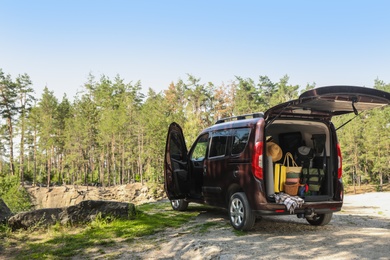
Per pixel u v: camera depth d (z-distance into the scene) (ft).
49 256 19.75
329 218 23.44
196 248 18.78
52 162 323.57
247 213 21.03
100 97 353.51
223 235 21.01
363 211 32.71
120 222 25.94
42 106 290.97
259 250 17.52
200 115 311.47
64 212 25.82
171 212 30.71
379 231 21.97
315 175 22.93
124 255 19.42
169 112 289.74
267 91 393.29
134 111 294.25
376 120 231.30
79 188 252.42
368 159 228.63
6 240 22.93
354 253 16.39
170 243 20.53
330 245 18.08
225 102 351.67
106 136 273.95
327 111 22.91
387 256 15.75
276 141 26.09
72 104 350.43
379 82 403.13
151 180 233.55
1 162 282.36
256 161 20.61
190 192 28.76
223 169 23.39
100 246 21.15
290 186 21.26
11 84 250.57
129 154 272.72
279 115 21.16
